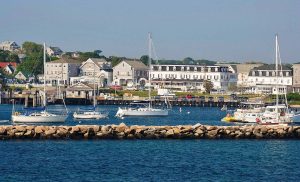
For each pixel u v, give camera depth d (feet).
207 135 334.03
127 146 302.25
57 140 319.06
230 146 308.60
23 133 321.93
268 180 224.12
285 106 588.09
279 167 251.39
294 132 341.82
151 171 237.86
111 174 230.68
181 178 224.94
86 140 321.11
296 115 502.38
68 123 488.44
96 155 274.98
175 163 257.34
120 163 255.29
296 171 242.58
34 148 291.99
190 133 332.80
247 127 342.03
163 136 330.34
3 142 310.04
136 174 231.30
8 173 230.48
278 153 288.30
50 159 262.88
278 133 340.18
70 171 236.02
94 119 556.10
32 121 480.64
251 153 287.28
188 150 293.23
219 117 632.79
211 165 253.85
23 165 247.70
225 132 335.88
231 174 234.58
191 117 630.74
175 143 315.37
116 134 327.26
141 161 260.83
